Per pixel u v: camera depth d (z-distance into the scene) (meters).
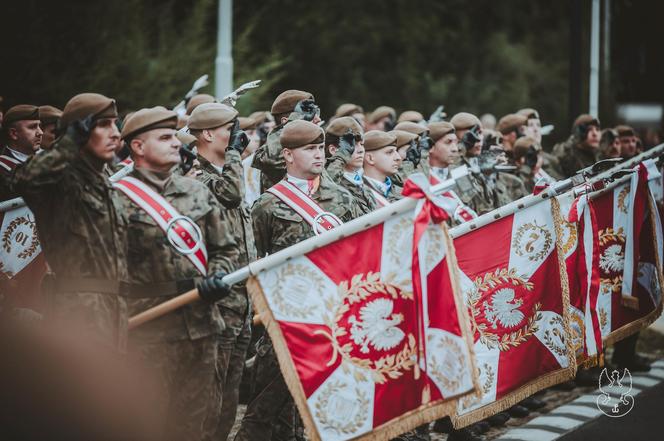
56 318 6.94
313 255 7.47
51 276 7.18
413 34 33.72
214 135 8.98
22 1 18.50
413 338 7.45
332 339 7.44
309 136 8.97
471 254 8.80
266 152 9.88
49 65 18.95
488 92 33.44
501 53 34.47
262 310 7.41
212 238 7.72
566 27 36.12
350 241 7.50
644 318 10.93
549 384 9.05
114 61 19.77
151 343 7.43
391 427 7.41
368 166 10.47
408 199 7.43
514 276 8.92
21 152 10.63
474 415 8.73
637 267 10.73
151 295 7.45
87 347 6.84
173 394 7.56
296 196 9.06
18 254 9.14
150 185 7.60
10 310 7.80
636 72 34.22
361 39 32.78
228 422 8.61
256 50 30.48
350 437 7.40
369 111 32.16
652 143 23.47
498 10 35.97
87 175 7.06
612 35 33.03
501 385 8.84
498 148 12.35
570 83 17.75
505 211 8.84
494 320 8.86
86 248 6.99
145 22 21.89
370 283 7.48
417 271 7.36
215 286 7.30
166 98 20.33
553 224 9.02
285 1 31.55
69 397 6.76
